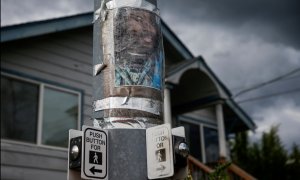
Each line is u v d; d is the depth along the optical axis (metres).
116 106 2.23
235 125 13.40
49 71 8.36
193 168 7.81
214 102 10.45
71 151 2.09
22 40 8.07
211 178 4.23
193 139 12.00
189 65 9.82
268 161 16.84
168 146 2.08
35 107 7.91
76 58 8.95
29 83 7.96
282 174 16.58
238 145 17.58
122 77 2.29
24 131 7.62
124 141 2.16
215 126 12.90
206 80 10.41
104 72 2.34
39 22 8.00
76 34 9.13
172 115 11.38
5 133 7.36
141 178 2.11
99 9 2.49
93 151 2.08
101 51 2.39
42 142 7.82
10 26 7.44
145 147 2.17
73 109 8.52
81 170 2.03
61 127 8.20
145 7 2.46
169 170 2.04
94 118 2.30
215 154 12.47
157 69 2.39
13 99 7.64
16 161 7.33
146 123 2.23
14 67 7.82
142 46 2.38
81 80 8.88
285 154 17.25
